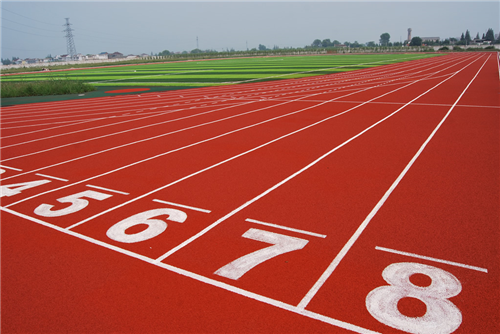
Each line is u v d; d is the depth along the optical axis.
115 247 5.71
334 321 3.97
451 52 116.38
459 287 4.46
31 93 31.09
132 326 4.03
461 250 5.22
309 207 6.82
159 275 4.94
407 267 4.88
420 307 4.14
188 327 3.97
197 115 17.44
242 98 23.08
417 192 7.36
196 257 5.32
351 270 4.86
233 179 8.49
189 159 10.23
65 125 16.50
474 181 7.84
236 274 4.88
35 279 4.98
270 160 9.84
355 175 8.45
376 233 5.79
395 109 17.17
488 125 13.14
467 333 3.76
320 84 30.12
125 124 16.02
